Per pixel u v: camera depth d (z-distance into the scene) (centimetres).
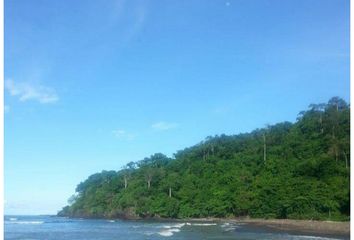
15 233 5247
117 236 4559
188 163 10769
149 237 4338
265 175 8169
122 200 10144
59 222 8988
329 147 7994
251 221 7006
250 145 10400
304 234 4556
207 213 8625
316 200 6600
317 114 9725
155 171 10562
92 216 10962
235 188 8300
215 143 11112
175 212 9094
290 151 8788
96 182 11838
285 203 6931
